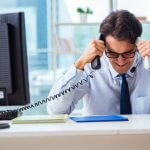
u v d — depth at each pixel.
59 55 3.49
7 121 1.53
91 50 1.68
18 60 1.39
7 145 1.39
